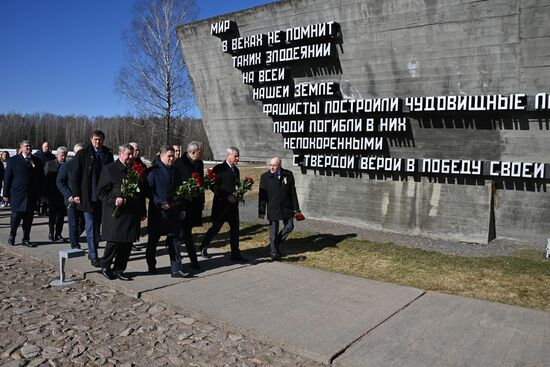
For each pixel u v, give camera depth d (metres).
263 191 7.51
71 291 5.84
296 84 10.70
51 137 82.06
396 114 9.15
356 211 9.95
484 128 8.25
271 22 10.88
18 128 81.19
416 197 9.09
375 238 8.88
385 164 9.24
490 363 3.80
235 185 7.36
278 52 10.62
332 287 5.89
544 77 7.63
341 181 10.17
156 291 5.66
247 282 6.11
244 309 5.05
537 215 7.95
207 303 5.24
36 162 8.59
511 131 8.00
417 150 9.05
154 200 6.25
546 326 4.57
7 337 4.41
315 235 9.20
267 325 4.59
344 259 7.44
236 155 7.39
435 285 6.07
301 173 10.84
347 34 9.71
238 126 12.11
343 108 9.67
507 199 8.21
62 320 4.84
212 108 12.62
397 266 6.98
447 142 8.68
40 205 12.30
